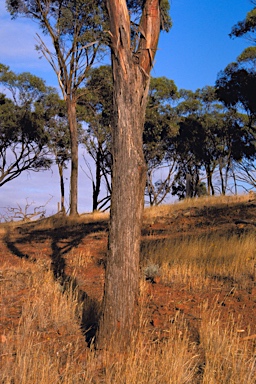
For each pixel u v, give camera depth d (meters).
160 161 38.91
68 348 5.41
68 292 7.32
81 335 5.86
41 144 33.56
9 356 5.08
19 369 4.62
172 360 4.58
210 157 38.34
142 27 5.57
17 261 11.64
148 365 4.64
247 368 4.59
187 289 7.84
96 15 21.58
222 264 9.33
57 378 4.42
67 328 6.03
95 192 34.97
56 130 33.94
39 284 8.27
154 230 14.77
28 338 5.65
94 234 14.97
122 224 5.26
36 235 16.28
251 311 6.46
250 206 16.30
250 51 29.80
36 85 32.94
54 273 9.70
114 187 5.33
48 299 7.15
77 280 8.76
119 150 5.31
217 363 4.73
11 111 32.50
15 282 8.57
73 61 21.80
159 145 37.22
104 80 28.67
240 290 7.55
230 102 30.20
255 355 4.99
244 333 5.68
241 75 29.08
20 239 15.64
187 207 17.98
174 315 6.45
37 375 4.47
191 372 4.58
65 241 14.43
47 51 21.38
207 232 12.91
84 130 34.56
